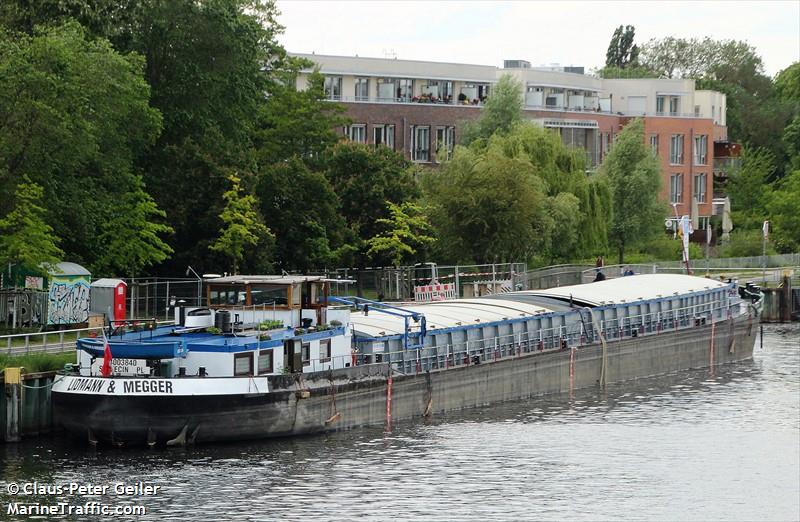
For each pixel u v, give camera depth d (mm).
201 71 100062
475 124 140625
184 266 95812
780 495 59125
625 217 145750
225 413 61344
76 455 60062
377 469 60125
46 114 78812
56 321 79438
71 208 83875
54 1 90125
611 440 68875
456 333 77188
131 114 88000
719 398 82812
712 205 191375
